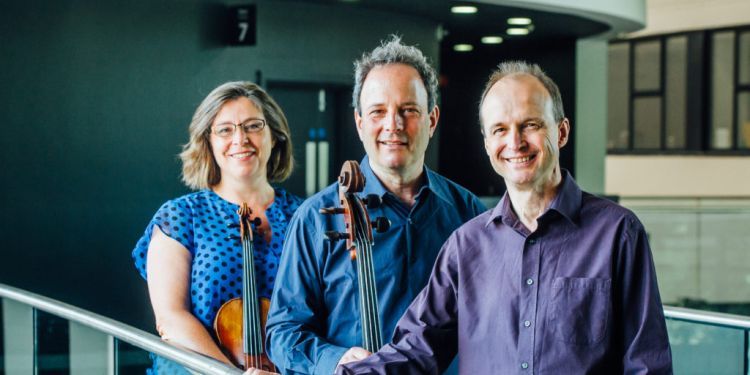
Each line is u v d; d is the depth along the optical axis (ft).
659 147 47.57
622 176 49.37
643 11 29.14
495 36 32.37
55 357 12.01
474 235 7.09
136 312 21.95
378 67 8.27
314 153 25.18
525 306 6.68
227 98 9.92
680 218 34.14
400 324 7.41
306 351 8.00
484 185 37.73
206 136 10.04
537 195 6.77
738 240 34.35
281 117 10.32
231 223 9.86
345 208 8.15
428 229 8.52
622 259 6.51
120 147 21.45
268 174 10.39
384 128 8.18
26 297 12.45
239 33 22.84
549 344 6.59
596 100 34.45
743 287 34.30
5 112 19.94
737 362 10.78
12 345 13.48
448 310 7.24
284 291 8.43
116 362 10.40
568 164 34.14
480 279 6.98
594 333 6.50
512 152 6.70
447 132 38.78
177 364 9.07
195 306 9.63
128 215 21.63
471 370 6.98
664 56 47.16
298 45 24.20
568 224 6.66
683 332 11.87
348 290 8.27
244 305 9.45
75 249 20.94
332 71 24.88
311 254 8.41
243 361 9.36
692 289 34.17
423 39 27.45
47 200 20.53
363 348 7.95
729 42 44.45
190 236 9.80
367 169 8.61
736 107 44.24
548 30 30.76
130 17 21.47
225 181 10.09
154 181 21.97
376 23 25.85
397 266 8.38
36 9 20.22
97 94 21.09
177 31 22.17
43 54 20.35
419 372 7.25
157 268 9.69
